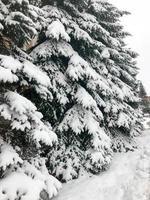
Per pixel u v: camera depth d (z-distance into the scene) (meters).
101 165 12.52
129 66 20.55
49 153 12.96
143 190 10.24
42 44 13.31
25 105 7.93
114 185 11.25
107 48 16.72
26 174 8.63
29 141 8.94
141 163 12.93
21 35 9.29
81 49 14.98
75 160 12.79
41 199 8.41
